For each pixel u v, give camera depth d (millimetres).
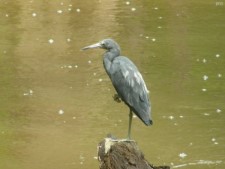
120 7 22516
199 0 24094
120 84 8539
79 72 15977
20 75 15656
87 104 13984
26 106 13797
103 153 8516
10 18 20734
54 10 21953
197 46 18125
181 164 11227
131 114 8633
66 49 17672
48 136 12375
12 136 12367
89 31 19422
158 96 14516
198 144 12047
